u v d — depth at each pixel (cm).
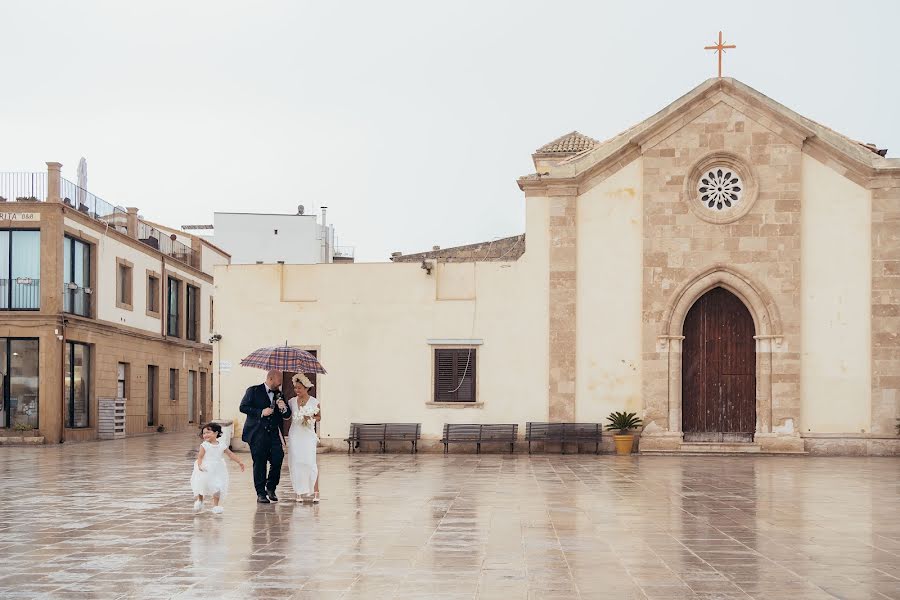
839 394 2817
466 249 3853
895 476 2100
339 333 2994
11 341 3634
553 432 2864
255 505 1512
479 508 1470
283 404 1559
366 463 2503
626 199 2919
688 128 2895
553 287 2912
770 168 2862
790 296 2834
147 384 4584
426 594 845
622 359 2886
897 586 888
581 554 1052
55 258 3638
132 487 1845
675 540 1154
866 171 2831
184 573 941
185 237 5394
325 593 848
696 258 2875
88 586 881
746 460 2652
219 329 3045
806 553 1066
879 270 2822
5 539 1162
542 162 3894
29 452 3106
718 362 2895
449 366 2953
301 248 6556
